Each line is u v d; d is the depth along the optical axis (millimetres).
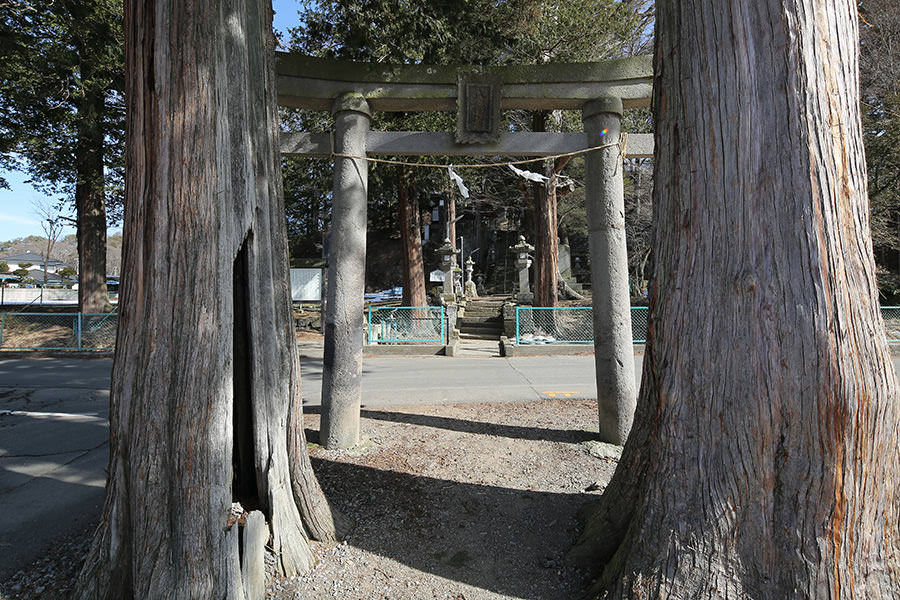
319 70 4645
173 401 2125
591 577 2621
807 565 1858
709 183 2041
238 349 2662
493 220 32094
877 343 1874
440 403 6746
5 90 11023
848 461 1827
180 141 2145
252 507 2717
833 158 1874
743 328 1959
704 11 2037
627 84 4707
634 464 2707
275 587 2498
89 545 2902
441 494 3586
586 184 4855
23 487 3861
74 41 9672
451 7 7742
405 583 2592
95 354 12250
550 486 3734
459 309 17297
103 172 14633
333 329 4590
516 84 4789
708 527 2020
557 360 10898
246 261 2537
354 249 4629
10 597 2410
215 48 2232
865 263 1909
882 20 13141
